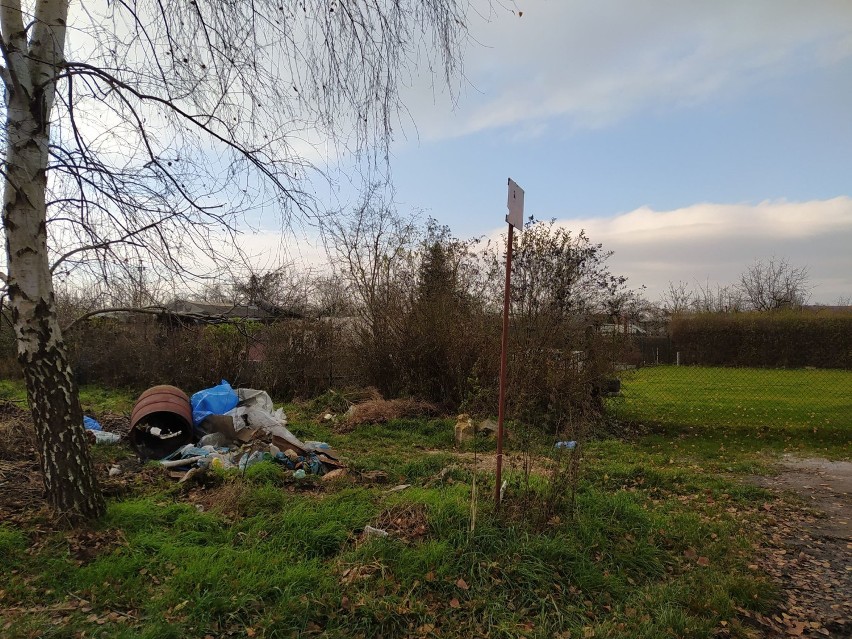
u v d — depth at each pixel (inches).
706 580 168.9
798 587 174.2
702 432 500.1
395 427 455.5
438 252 567.2
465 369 502.6
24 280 174.6
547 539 173.6
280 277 491.2
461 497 206.4
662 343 1231.5
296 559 162.6
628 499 223.8
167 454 318.7
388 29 178.9
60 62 179.2
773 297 1959.9
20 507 193.0
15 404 410.0
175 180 190.7
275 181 199.6
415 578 153.4
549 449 239.6
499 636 135.8
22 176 172.1
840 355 1122.7
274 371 601.6
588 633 137.8
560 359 441.1
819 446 449.1
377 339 568.4
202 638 127.3
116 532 175.0
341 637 129.7
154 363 625.0
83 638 125.1
